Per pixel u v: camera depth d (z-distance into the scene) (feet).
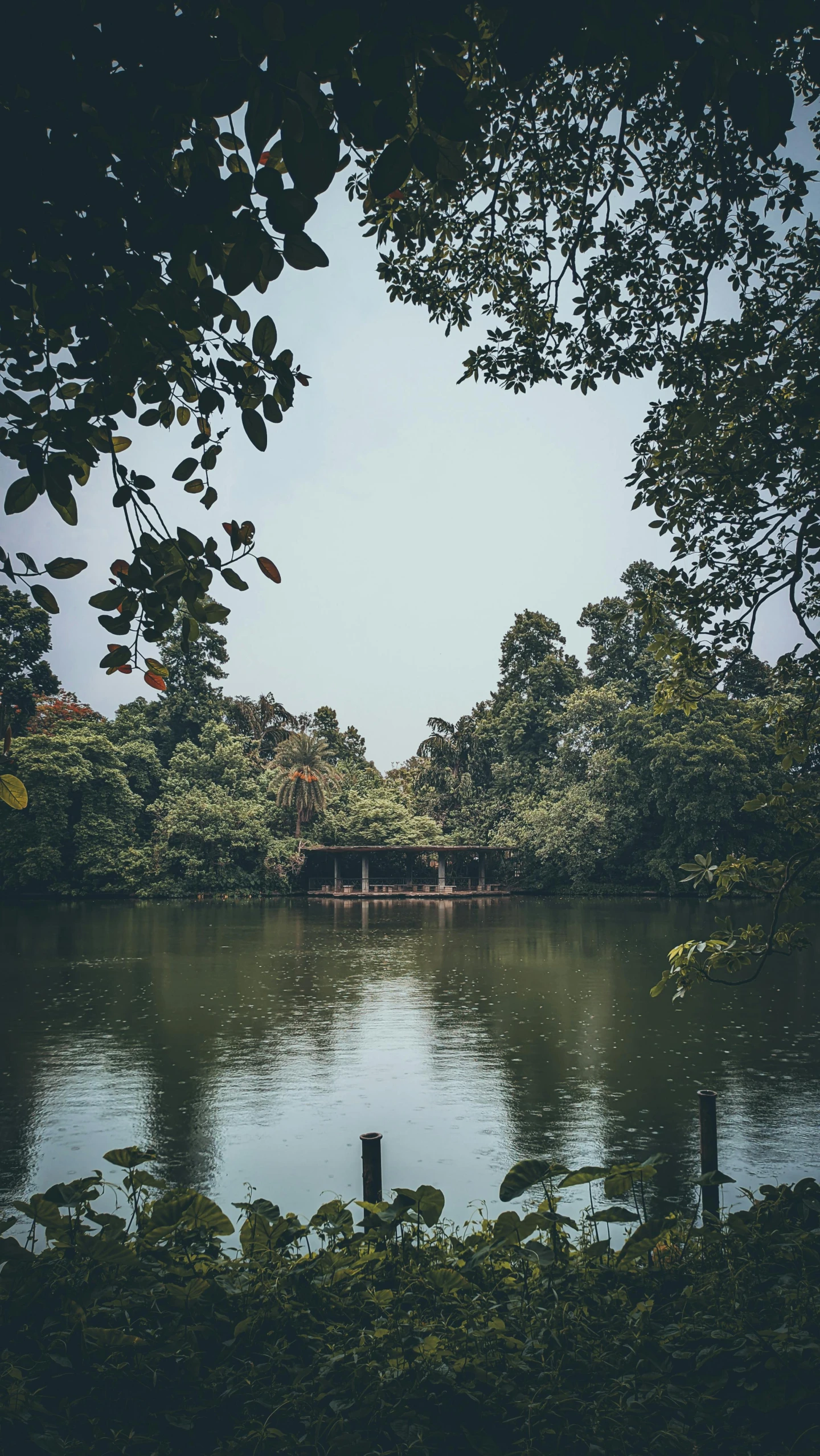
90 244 6.73
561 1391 9.40
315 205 6.23
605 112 15.75
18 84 6.27
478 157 17.35
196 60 5.65
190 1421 8.75
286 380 8.27
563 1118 29.50
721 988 55.67
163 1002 52.08
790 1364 9.43
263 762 214.90
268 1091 33.35
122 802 163.12
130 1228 20.13
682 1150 26.07
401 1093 32.89
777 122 6.19
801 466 18.07
